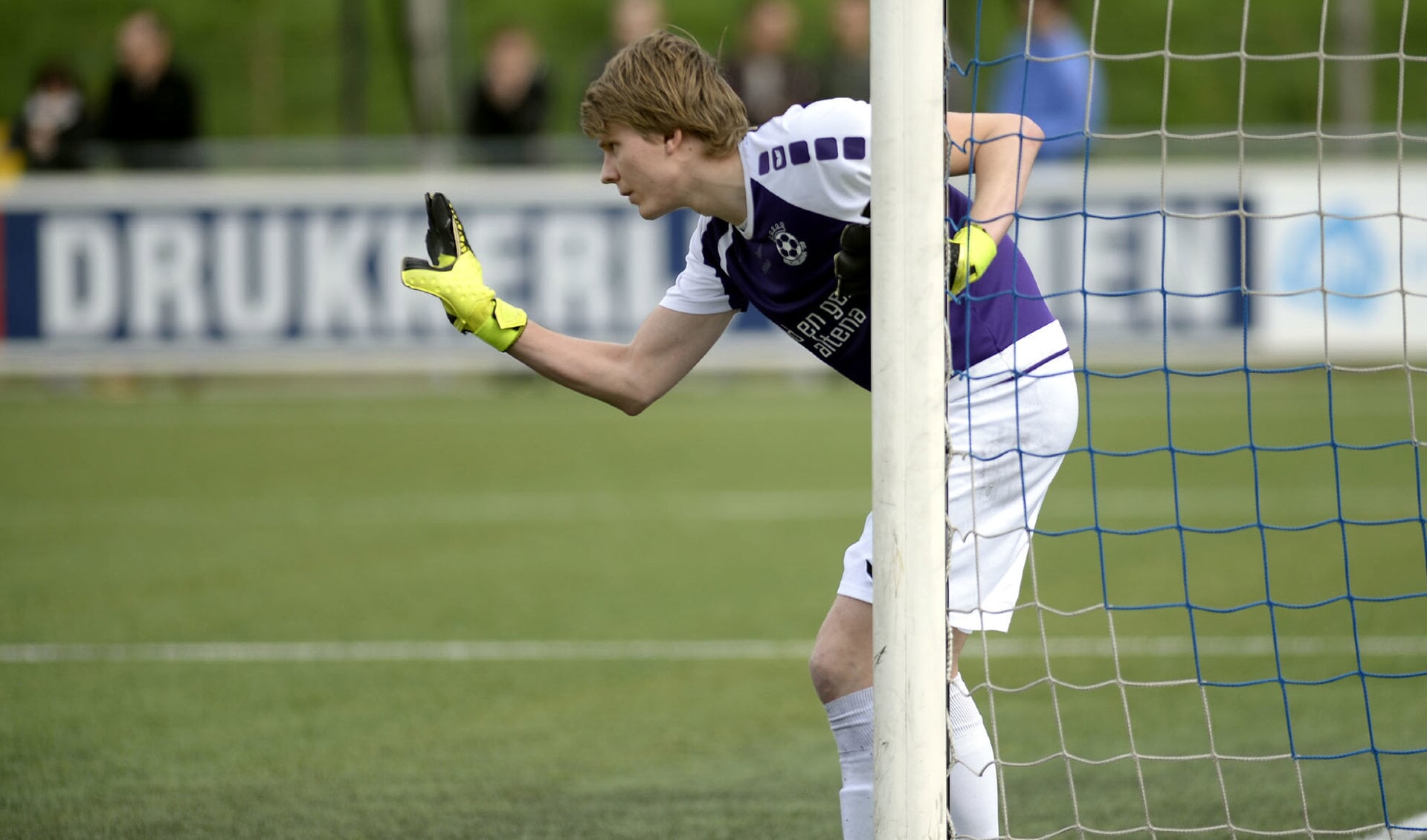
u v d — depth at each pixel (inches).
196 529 1115.3
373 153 1792.6
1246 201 1718.8
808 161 386.6
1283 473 1309.1
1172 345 1733.5
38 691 681.6
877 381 357.7
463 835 492.4
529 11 2758.4
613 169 399.5
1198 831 464.8
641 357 448.1
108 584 925.2
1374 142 1733.5
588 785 545.6
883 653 360.5
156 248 1797.5
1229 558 980.6
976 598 405.7
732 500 1216.8
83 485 1315.2
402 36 2529.5
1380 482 1259.2
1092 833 455.8
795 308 414.3
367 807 521.0
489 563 987.3
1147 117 2588.6
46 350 1811.0
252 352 1806.1
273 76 2603.3
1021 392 410.6
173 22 2709.2
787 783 548.1
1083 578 924.0
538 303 1770.4
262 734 613.0
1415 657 724.0
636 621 822.5
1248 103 2603.3
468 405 1807.3
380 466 1402.6
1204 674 701.3
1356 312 1723.7
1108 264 1727.4
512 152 1781.5
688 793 536.7
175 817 509.7
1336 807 509.4
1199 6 2711.6
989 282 410.3
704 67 390.6
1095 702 658.2
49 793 535.5
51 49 2728.8
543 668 722.8
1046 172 1718.8
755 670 716.0
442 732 615.5
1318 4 2694.4
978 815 412.8
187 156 1793.8
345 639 781.9
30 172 1800.0
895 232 352.8
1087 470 1343.5
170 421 1696.6
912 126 350.6
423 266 425.7
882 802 362.6
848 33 1763.0
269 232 1793.8
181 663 732.0
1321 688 673.0
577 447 1504.7
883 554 358.9
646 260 1759.4
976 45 394.3
